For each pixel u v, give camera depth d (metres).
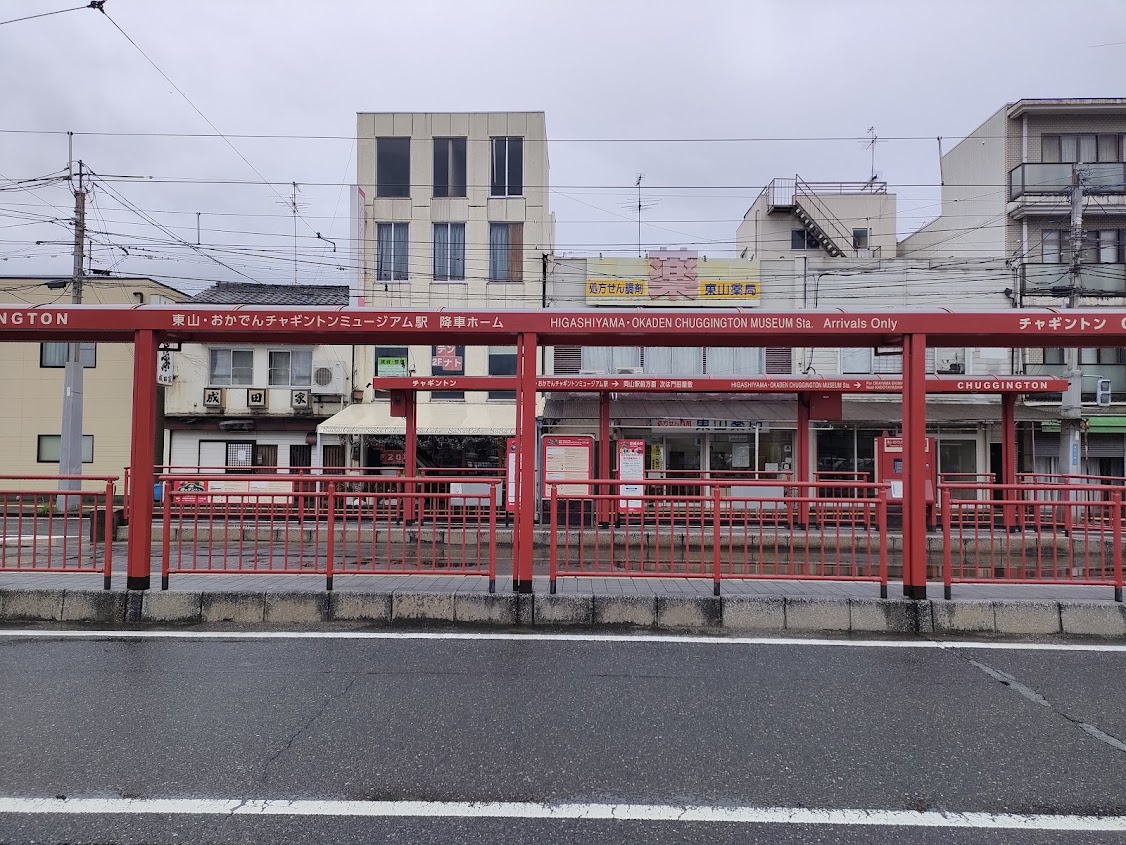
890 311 7.09
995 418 21.88
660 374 24.23
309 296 26.86
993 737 4.45
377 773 3.92
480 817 3.50
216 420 24.52
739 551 10.17
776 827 3.44
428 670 5.54
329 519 7.17
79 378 21.69
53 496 7.25
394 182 25.78
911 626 6.79
